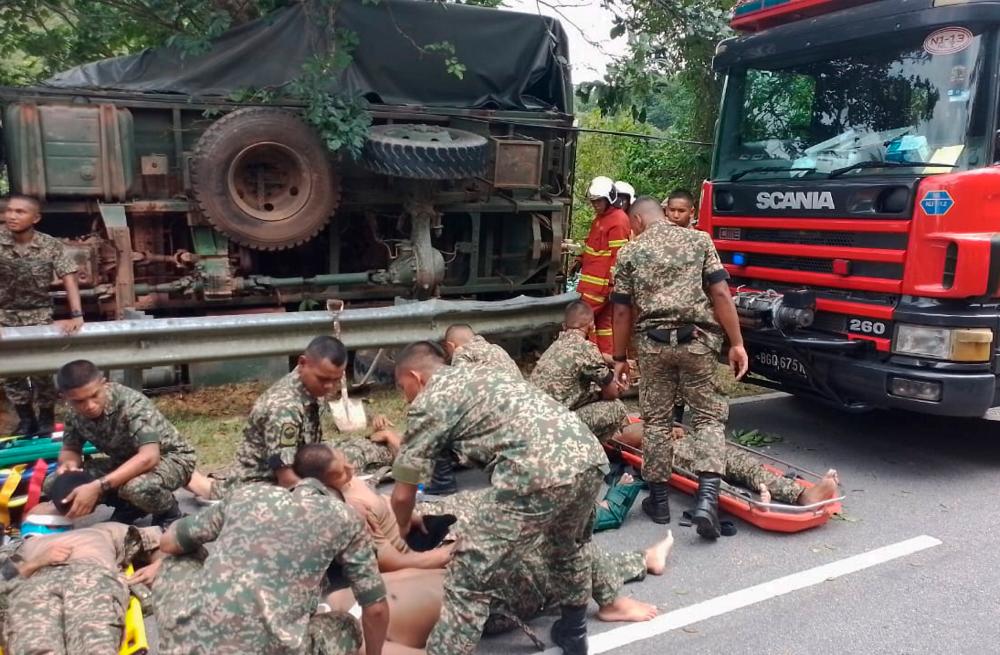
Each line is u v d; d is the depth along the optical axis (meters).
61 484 3.74
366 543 2.79
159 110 6.48
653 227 4.73
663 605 3.76
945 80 5.02
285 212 6.59
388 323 6.22
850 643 3.47
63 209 6.26
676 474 5.02
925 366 4.95
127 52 9.11
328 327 6.02
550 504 2.86
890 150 5.25
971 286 4.71
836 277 5.38
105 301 6.50
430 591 3.36
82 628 2.92
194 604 2.55
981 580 4.03
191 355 5.62
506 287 8.11
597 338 6.77
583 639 3.29
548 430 2.91
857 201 5.19
